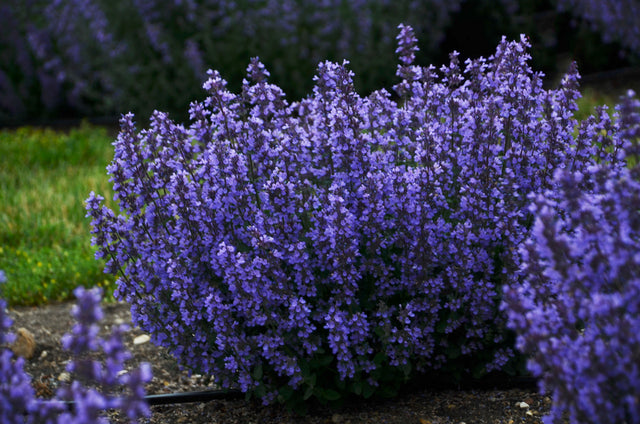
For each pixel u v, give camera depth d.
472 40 11.89
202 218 3.10
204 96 10.67
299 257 2.96
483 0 11.68
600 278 2.14
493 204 3.19
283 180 3.05
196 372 3.24
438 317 3.22
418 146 3.23
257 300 2.92
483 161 3.16
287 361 2.90
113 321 4.98
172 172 3.31
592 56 11.62
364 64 10.69
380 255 3.24
